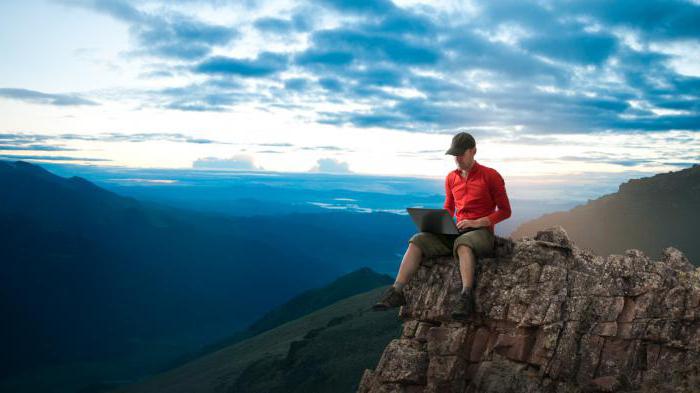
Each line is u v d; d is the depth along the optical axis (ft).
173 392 316.81
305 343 286.66
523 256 21.59
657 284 19.56
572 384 18.99
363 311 333.21
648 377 18.22
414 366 21.81
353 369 235.40
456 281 22.45
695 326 18.33
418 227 23.24
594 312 19.92
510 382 19.66
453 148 21.67
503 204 21.84
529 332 20.31
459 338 21.35
